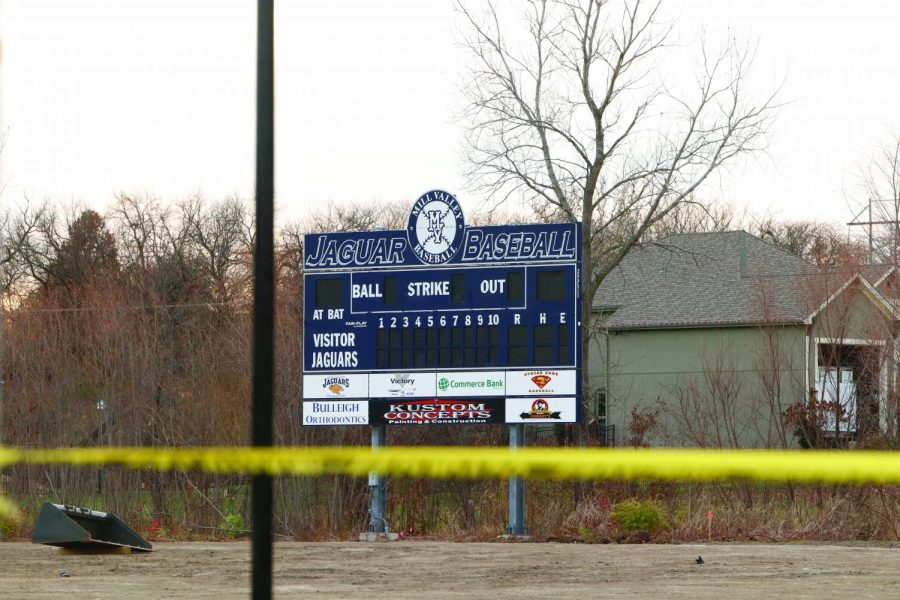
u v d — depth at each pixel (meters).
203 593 36.97
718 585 39.28
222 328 105.81
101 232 169.12
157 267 157.25
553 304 61.88
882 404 84.62
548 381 61.62
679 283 120.44
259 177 10.82
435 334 63.59
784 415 85.69
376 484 67.75
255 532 10.77
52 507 53.91
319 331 65.44
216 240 175.62
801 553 53.81
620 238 101.31
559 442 86.25
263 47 10.85
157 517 77.75
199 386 86.94
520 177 91.12
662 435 97.75
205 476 77.06
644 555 53.06
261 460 10.77
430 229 63.97
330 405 65.00
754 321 107.12
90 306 96.50
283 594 36.53
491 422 62.47
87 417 87.56
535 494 70.94
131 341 89.06
